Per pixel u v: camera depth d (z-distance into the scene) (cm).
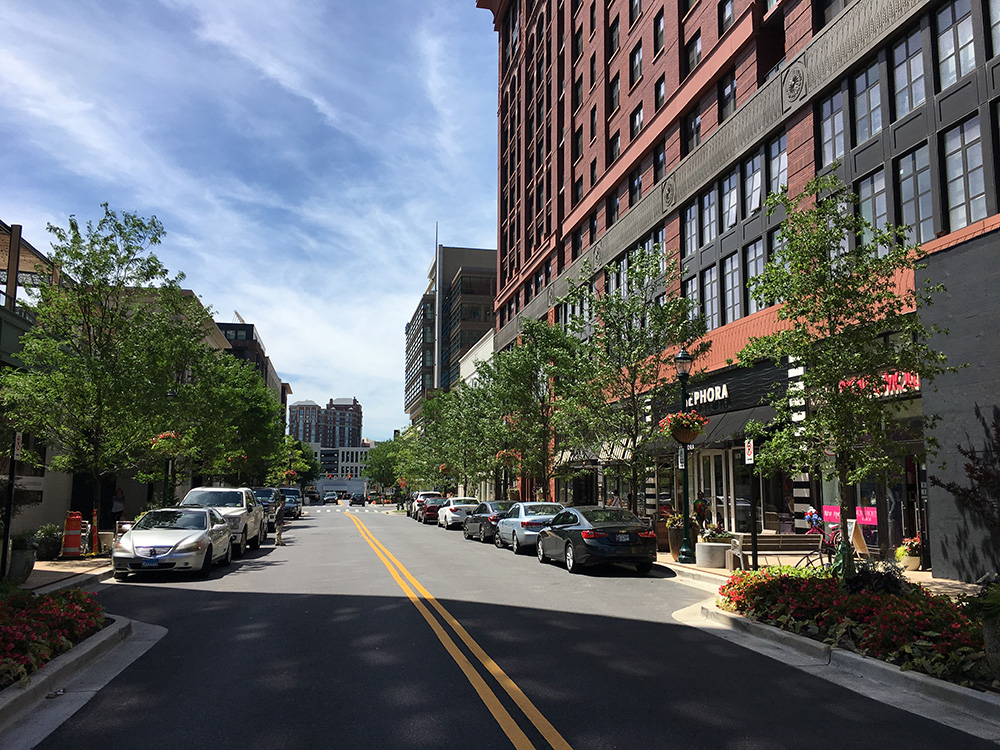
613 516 1641
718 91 2473
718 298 2406
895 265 1187
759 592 959
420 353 11588
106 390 1855
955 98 1495
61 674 663
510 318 5166
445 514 3538
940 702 592
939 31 1566
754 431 1309
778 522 2098
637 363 2052
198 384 2747
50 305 1892
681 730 525
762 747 491
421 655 764
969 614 678
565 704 588
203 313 2381
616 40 3422
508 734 515
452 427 4134
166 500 2427
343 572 1569
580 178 3869
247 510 2078
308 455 13438
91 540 1891
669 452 2622
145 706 588
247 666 725
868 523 1694
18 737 514
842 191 1274
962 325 1328
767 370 2058
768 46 2244
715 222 2458
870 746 493
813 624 827
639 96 3083
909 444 1480
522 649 795
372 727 533
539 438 3025
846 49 1805
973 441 1288
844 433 1158
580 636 871
